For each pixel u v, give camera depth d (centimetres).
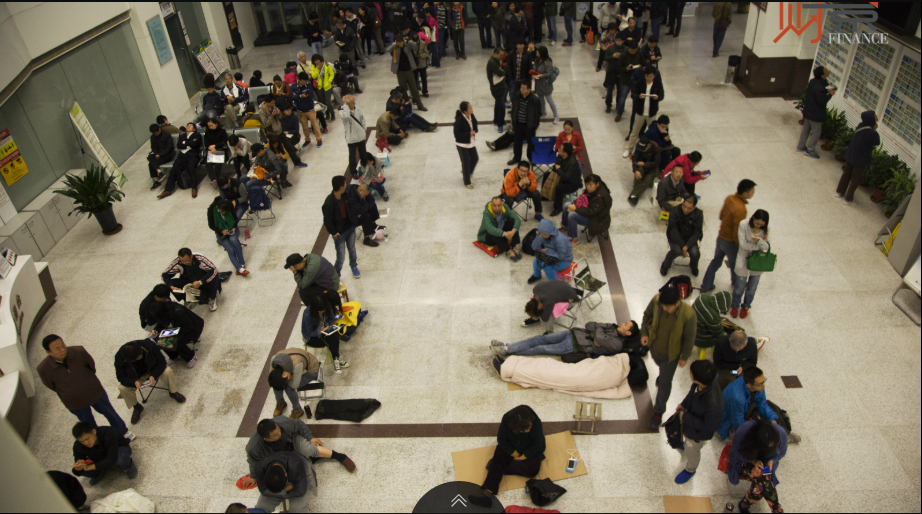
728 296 639
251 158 1095
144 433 635
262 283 852
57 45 1042
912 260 745
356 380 677
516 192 914
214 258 920
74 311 824
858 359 655
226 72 1664
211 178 1107
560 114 1304
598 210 830
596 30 1697
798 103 1221
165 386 671
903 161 905
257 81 1409
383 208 1004
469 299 791
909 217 738
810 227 873
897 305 718
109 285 873
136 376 623
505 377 657
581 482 552
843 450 559
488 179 1080
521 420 514
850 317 711
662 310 546
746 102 1284
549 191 935
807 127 1036
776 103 1265
